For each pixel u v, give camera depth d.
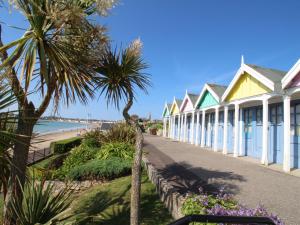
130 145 12.91
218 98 16.55
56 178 9.91
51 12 3.79
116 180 9.63
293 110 11.70
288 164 10.13
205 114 22.39
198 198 5.06
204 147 19.97
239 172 9.88
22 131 4.51
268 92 11.61
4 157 4.26
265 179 8.74
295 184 8.11
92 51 4.68
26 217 4.65
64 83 4.56
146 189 8.05
